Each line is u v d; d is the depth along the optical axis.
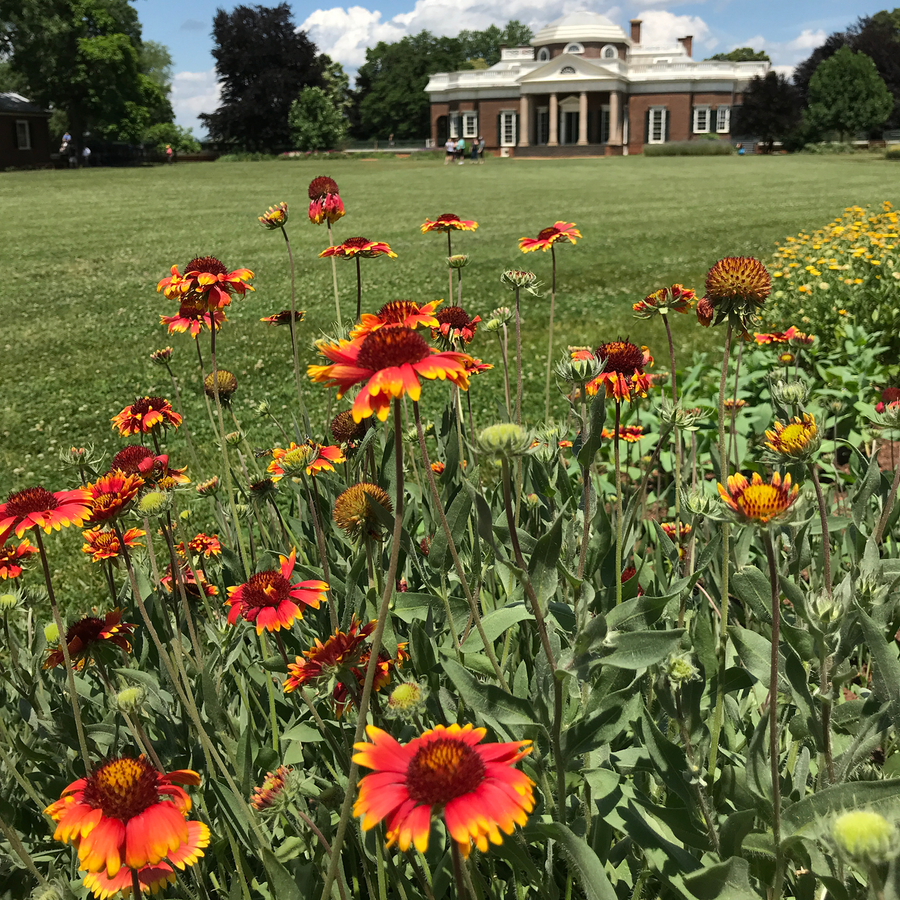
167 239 18.11
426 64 77.12
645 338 8.25
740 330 1.80
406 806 0.98
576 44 61.44
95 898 1.54
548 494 1.87
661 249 14.16
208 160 62.41
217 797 1.53
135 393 7.55
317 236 17.75
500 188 29.05
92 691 2.21
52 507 1.54
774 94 55.50
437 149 62.91
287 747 1.90
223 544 2.50
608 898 1.16
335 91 65.56
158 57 68.38
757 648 1.46
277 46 64.44
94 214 23.38
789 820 1.24
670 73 58.50
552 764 1.50
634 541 2.25
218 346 9.09
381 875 1.35
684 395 4.95
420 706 1.39
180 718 1.94
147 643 2.20
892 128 61.88
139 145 59.69
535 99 59.88
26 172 44.56
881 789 1.19
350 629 1.56
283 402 6.88
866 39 65.62
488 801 0.97
